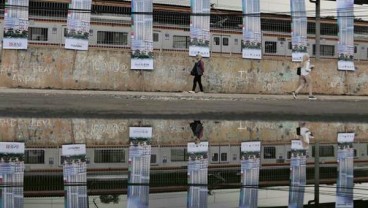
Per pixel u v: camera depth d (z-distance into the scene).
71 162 8.40
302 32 25.16
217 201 6.80
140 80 22.38
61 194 6.93
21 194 6.76
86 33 21.61
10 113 12.46
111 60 21.98
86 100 16.80
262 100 20.00
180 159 8.90
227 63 23.84
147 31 22.33
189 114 13.61
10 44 20.72
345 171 8.38
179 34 30.69
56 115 12.48
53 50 21.20
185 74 23.08
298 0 24.97
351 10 25.97
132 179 7.77
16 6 20.67
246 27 24.12
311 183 7.68
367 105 19.16
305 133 11.49
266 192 7.20
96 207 6.44
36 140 9.70
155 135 10.67
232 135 11.00
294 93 21.59
